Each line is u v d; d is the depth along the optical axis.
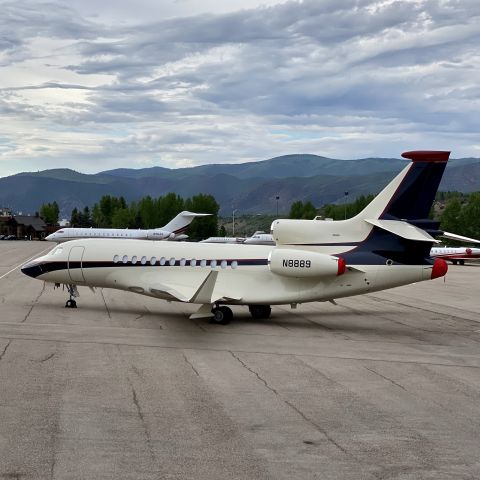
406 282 23.67
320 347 19.84
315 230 24.39
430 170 23.38
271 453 10.23
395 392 14.48
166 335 20.94
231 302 24.12
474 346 20.98
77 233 93.62
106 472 9.22
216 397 13.53
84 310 26.47
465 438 11.25
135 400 13.06
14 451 9.95
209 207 147.75
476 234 102.25
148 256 25.86
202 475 9.22
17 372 15.15
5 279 39.75
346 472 9.48
